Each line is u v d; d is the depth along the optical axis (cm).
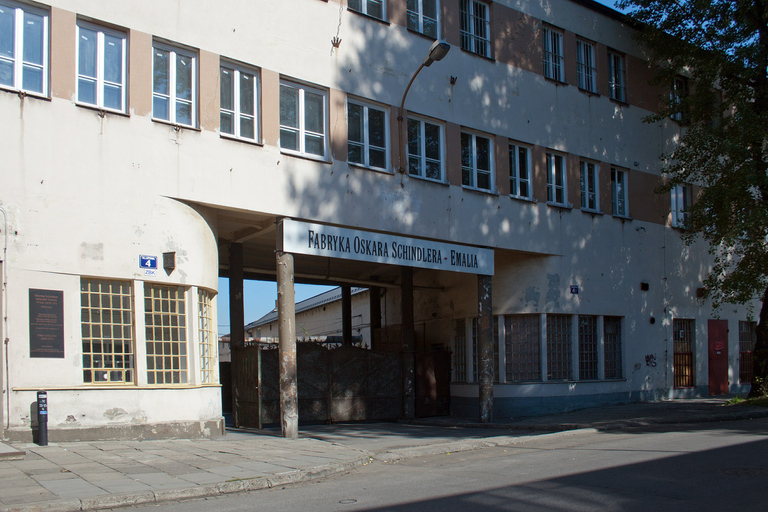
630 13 2250
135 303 1233
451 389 2169
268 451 1138
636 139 2344
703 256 2517
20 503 718
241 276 1731
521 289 2022
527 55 2039
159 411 1245
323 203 1516
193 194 1326
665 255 2383
